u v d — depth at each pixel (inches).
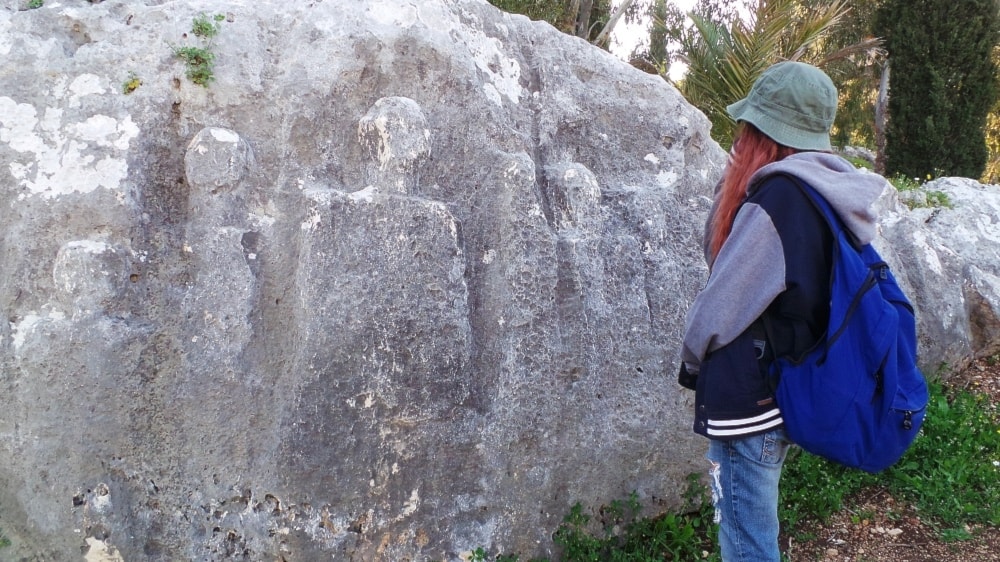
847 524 125.7
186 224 93.4
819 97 72.2
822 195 69.4
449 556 98.7
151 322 89.4
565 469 105.7
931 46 481.4
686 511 118.5
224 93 96.0
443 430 96.6
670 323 115.4
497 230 103.3
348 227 93.3
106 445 87.0
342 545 93.6
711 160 136.5
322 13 101.4
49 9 95.3
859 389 67.5
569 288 106.3
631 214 118.3
